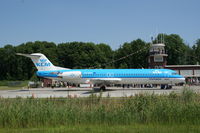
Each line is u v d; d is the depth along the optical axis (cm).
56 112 1831
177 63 11506
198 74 7588
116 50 13150
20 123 1775
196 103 1975
